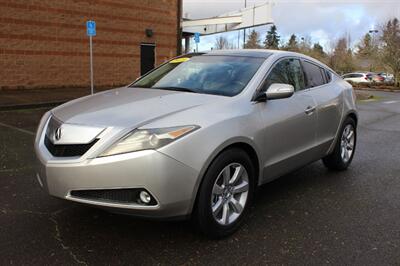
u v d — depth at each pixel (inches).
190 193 131.7
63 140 133.9
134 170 124.3
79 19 649.0
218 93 162.2
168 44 802.2
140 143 126.0
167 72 195.2
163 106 144.8
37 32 598.9
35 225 153.6
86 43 665.0
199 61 194.2
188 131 131.4
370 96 937.5
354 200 189.9
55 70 629.6
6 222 155.4
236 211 151.8
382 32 1626.5
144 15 747.4
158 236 146.8
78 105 157.3
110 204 126.6
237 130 144.9
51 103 483.5
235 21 1010.1
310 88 202.1
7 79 576.1
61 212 165.8
